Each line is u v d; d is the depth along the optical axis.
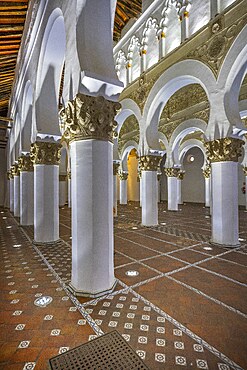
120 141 19.31
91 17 3.28
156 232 7.89
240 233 7.74
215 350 2.23
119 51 10.91
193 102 12.78
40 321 2.70
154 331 2.51
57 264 4.65
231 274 4.14
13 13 5.58
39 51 5.61
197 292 3.45
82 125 3.26
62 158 19.02
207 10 6.54
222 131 5.85
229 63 5.70
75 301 3.16
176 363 2.07
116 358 2.12
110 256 3.51
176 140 14.29
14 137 11.73
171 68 7.57
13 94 10.45
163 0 8.12
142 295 3.34
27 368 2.01
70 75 3.41
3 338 2.40
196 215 12.67
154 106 8.53
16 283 3.75
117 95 3.43
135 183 26.80
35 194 6.18
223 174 5.97
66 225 9.25
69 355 2.16
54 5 4.37
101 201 3.33
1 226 8.96
